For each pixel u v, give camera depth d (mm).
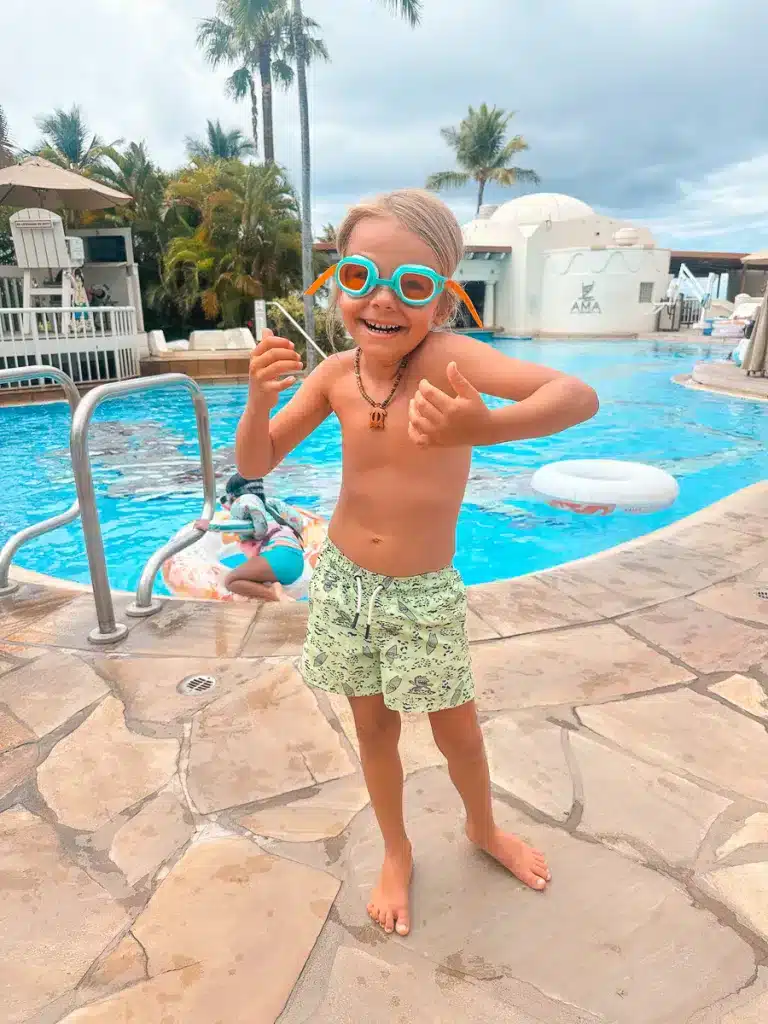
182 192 23594
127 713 2590
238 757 2332
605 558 4109
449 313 1512
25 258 14008
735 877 1836
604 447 9367
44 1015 1483
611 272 29984
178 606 3488
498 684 2754
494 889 1807
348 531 1555
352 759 2314
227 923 1707
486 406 1207
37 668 2906
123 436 10227
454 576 1571
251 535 4785
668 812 2076
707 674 2826
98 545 3039
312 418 1602
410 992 1527
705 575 3828
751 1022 1459
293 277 23297
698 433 10062
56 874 1865
